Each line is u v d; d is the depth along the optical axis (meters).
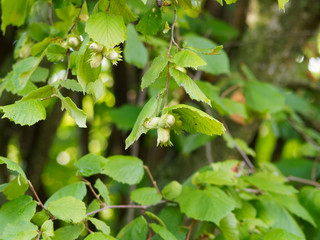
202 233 1.68
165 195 1.66
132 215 2.46
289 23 2.96
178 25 1.84
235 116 2.59
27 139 3.33
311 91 3.47
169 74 1.40
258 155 4.67
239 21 3.54
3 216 1.46
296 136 3.78
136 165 1.68
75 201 1.47
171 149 3.04
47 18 1.76
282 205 1.76
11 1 1.58
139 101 3.04
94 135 4.42
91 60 1.41
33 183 3.33
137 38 1.83
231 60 3.18
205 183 1.70
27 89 1.56
